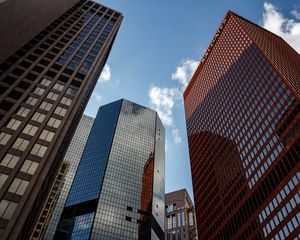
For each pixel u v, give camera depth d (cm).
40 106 5894
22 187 4431
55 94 6359
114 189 15450
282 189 8112
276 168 8688
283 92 9700
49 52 7669
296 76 10744
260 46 12594
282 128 9062
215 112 14700
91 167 16800
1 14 5050
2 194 4203
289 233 7250
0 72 6162
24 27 6531
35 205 5100
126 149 18112
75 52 8131
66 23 9619
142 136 19775
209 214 12262
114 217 14238
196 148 16025
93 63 7994
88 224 13638
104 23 10662
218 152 13025
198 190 14212
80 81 7106
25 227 4922
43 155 5003
